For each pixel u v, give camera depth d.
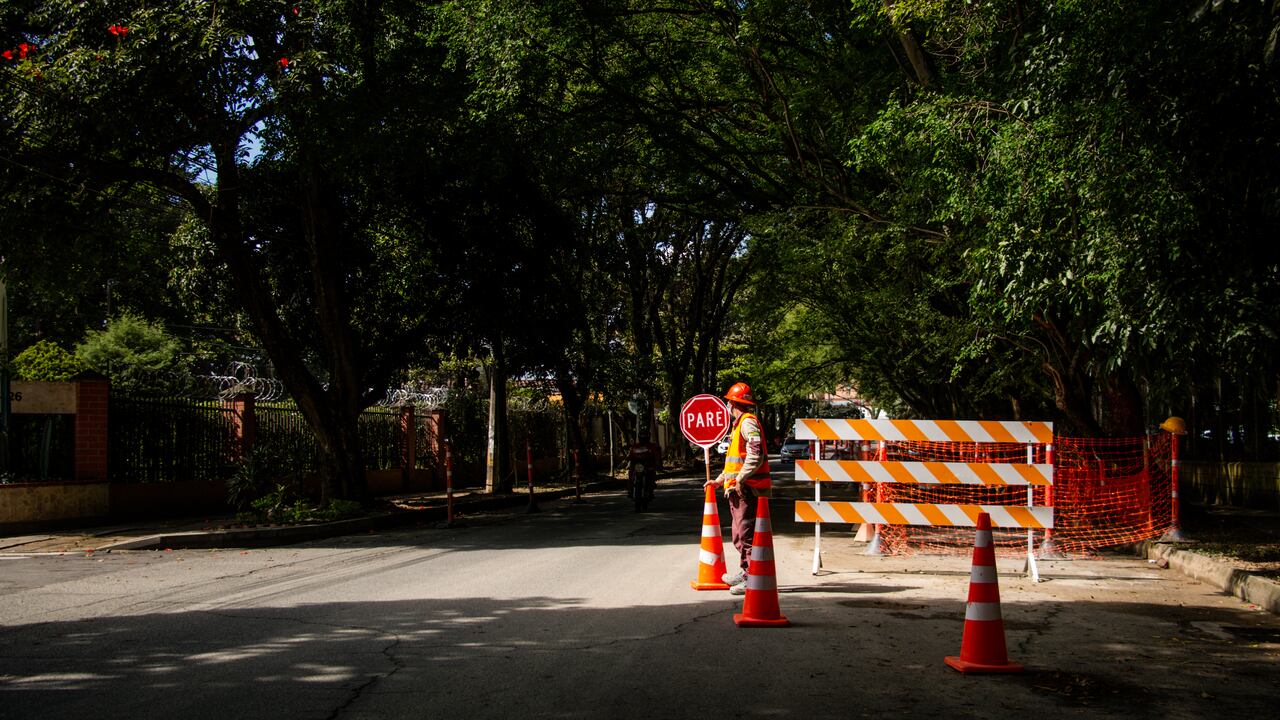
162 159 17.23
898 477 10.34
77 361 17.59
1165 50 7.64
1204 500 20.09
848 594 8.91
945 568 10.88
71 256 17.09
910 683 5.60
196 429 19.27
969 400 25.62
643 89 18.59
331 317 19.27
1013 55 9.72
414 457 28.17
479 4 15.41
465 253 21.20
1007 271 8.77
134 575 10.69
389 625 7.30
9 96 14.10
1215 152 7.39
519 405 37.09
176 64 13.99
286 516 16.73
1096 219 7.91
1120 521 14.45
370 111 16.09
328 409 19.00
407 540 15.14
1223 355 8.20
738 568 10.80
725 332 49.69
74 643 6.66
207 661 6.07
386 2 15.86
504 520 19.73
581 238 25.22
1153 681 5.73
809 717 4.88
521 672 5.77
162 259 21.56
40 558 12.62
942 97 10.27
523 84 16.08
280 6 14.34
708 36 17.42
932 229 14.10
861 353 25.58
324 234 19.20
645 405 36.84
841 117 15.90
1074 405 15.34
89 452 16.62
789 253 17.08
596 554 12.43
